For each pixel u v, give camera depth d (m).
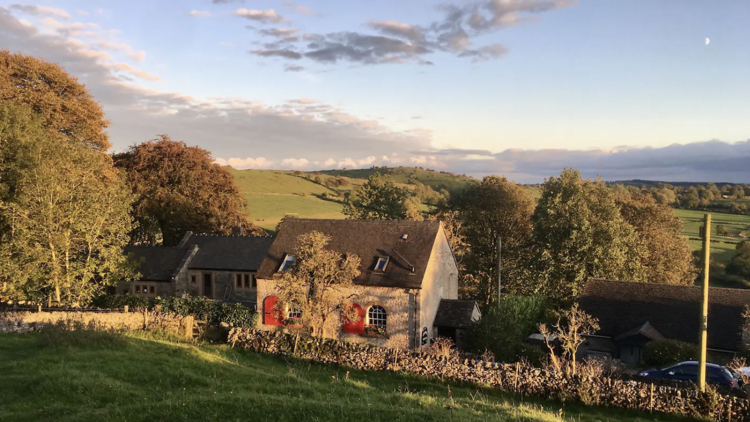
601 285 41.12
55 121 46.53
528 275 53.12
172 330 30.42
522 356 31.23
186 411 14.30
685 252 57.62
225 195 60.12
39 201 32.59
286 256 38.41
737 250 77.69
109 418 13.59
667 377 26.53
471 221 63.94
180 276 46.50
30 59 47.03
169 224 57.00
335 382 22.39
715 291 37.62
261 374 21.42
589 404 22.16
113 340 23.30
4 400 15.20
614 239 46.50
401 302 34.47
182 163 58.28
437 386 24.06
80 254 36.16
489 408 18.67
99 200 34.78
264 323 37.91
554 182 56.19
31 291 32.94
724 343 32.81
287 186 153.75
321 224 40.41
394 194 74.06
